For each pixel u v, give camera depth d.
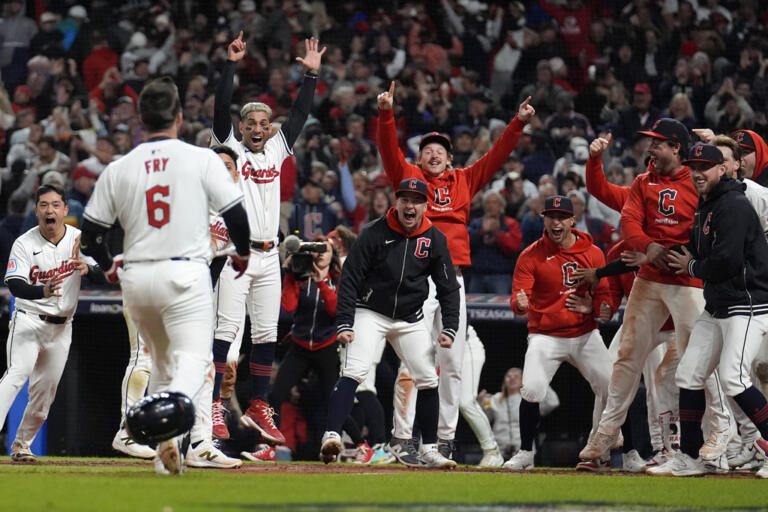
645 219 21.67
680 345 21.44
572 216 23.16
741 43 50.94
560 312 23.27
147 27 50.75
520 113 23.05
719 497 14.79
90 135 44.22
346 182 40.09
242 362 33.62
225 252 17.31
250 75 49.06
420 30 50.25
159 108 15.27
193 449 18.78
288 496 13.20
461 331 23.11
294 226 26.41
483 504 13.02
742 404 19.50
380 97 22.23
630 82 48.69
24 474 16.81
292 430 32.88
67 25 51.16
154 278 14.62
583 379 35.00
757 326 19.55
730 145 20.66
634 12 51.28
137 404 14.38
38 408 22.86
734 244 19.17
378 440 27.19
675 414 23.36
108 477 15.71
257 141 22.39
